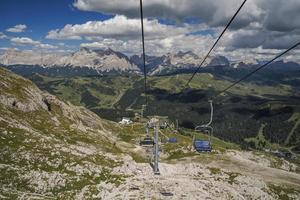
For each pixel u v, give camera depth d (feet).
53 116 600.39
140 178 303.89
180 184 289.12
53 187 292.81
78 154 362.94
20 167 309.42
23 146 349.00
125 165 350.43
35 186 288.10
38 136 395.55
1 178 285.02
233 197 291.38
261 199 327.06
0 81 579.48
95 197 265.95
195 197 256.93
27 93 600.80
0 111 469.98
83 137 544.62
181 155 601.21
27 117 529.04
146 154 562.25
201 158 532.32
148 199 240.53
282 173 471.21
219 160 523.29
